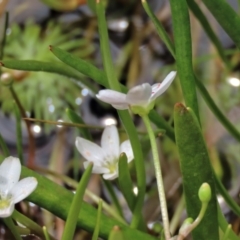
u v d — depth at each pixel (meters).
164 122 0.34
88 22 0.51
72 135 0.44
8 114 0.45
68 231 0.30
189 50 0.32
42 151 0.43
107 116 0.45
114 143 0.33
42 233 0.32
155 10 0.52
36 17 0.52
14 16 0.51
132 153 0.33
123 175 0.32
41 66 0.33
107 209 0.35
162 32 0.33
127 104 0.31
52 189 0.31
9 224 0.31
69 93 0.46
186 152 0.30
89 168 0.30
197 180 0.30
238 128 0.42
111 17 0.52
